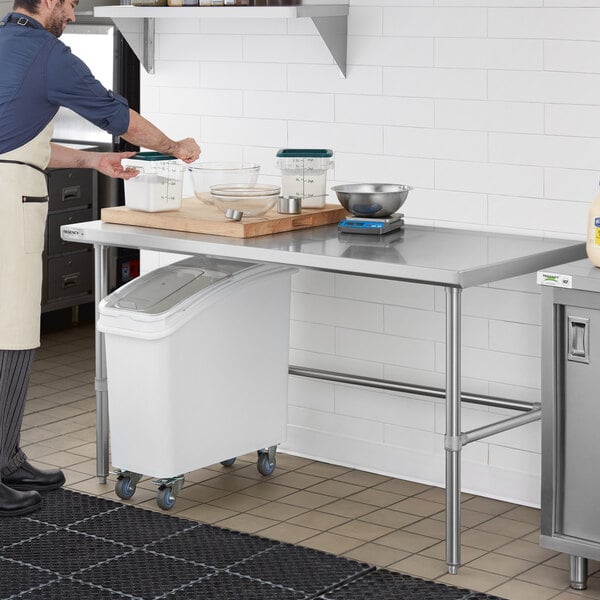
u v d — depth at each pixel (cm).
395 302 553
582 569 434
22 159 489
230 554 468
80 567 456
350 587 438
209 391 519
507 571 452
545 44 499
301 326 584
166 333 496
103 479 551
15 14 489
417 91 535
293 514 512
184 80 606
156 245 499
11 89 480
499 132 515
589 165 495
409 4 531
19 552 470
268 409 548
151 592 434
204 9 544
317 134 568
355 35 548
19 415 520
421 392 526
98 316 523
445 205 534
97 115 498
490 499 533
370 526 499
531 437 521
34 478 533
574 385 424
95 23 823
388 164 549
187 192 618
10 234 490
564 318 423
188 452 514
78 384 717
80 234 522
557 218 506
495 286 523
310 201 535
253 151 590
